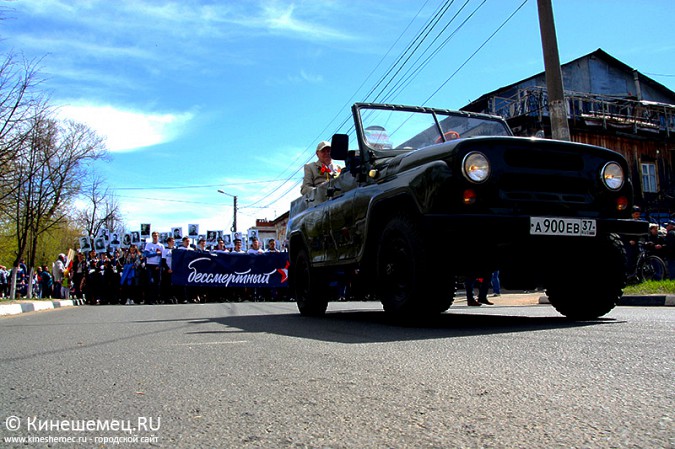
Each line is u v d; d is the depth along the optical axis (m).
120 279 14.75
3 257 28.39
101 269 15.03
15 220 17.33
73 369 2.68
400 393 1.88
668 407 1.58
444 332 3.64
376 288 4.47
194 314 7.38
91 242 22.95
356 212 4.74
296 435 1.44
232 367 2.54
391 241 4.18
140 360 2.88
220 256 14.94
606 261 4.20
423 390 1.91
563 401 1.69
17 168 13.30
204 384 2.17
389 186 4.19
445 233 3.61
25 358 3.16
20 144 12.20
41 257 40.00
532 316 5.14
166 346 3.45
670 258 10.36
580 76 26.20
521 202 3.83
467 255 3.95
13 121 11.77
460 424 1.48
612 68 26.70
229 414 1.69
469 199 3.71
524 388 1.89
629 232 4.08
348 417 1.60
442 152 3.86
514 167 3.87
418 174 3.84
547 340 3.04
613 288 4.20
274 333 4.04
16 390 2.19
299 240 6.64
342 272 5.50
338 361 2.59
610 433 1.36
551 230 3.80
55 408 1.85
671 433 1.34
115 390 2.12
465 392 1.86
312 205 6.11
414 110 5.44
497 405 1.67
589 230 3.93
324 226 5.55
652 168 22.62
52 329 5.34
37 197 17.64
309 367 2.46
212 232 23.03
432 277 3.79
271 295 15.27
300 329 4.30
